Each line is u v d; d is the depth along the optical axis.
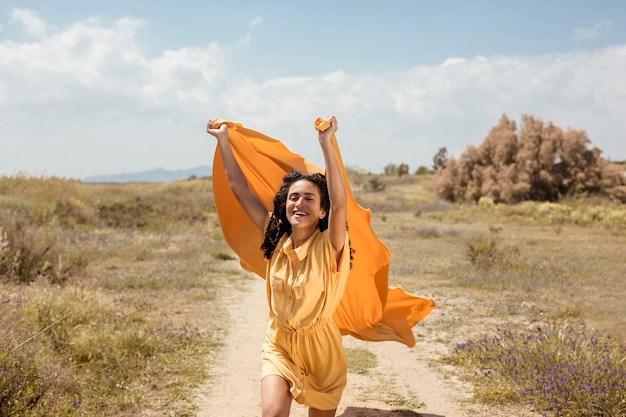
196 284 11.36
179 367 6.18
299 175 3.76
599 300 10.00
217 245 17.66
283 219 3.74
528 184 43.38
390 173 85.31
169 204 28.27
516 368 5.83
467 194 46.75
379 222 30.64
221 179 4.45
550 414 4.91
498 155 46.56
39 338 6.21
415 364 6.57
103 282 10.91
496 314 9.12
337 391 3.73
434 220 32.28
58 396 4.91
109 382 5.54
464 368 6.33
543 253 16.72
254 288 11.50
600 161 43.66
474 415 4.94
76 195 26.84
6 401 4.39
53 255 11.48
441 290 11.14
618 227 25.62
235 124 4.22
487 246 14.48
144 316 8.26
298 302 3.52
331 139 3.54
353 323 4.70
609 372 5.39
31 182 25.17
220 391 5.56
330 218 3.48
